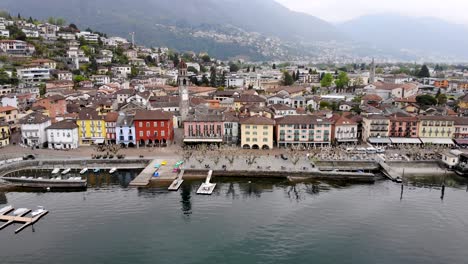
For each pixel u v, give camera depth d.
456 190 127.44
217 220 105.00
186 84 196.88
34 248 91.38
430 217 107.12
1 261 86.19
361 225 102.38
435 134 175.00
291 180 136.75
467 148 167.75
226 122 168.62
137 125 168.38
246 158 153.00
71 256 88.19
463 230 100.12
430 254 89.50
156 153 160.50
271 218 106.19
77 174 142.75
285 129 168.00
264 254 89.25
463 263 86.25
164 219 105.44
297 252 90.00
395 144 171.00
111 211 110.50
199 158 152.12
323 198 120.31
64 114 194.50
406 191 126.50
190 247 92.00
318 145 169.25
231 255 88.88
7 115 189.12
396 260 87.19
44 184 129.75
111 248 91.38
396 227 101.38
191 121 168.88
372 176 136.12
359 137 184.88
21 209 110.62
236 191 126.44
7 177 132.38
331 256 88.56
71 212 109.94
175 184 130.00
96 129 172.00
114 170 144.88
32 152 160.12
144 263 85.94
